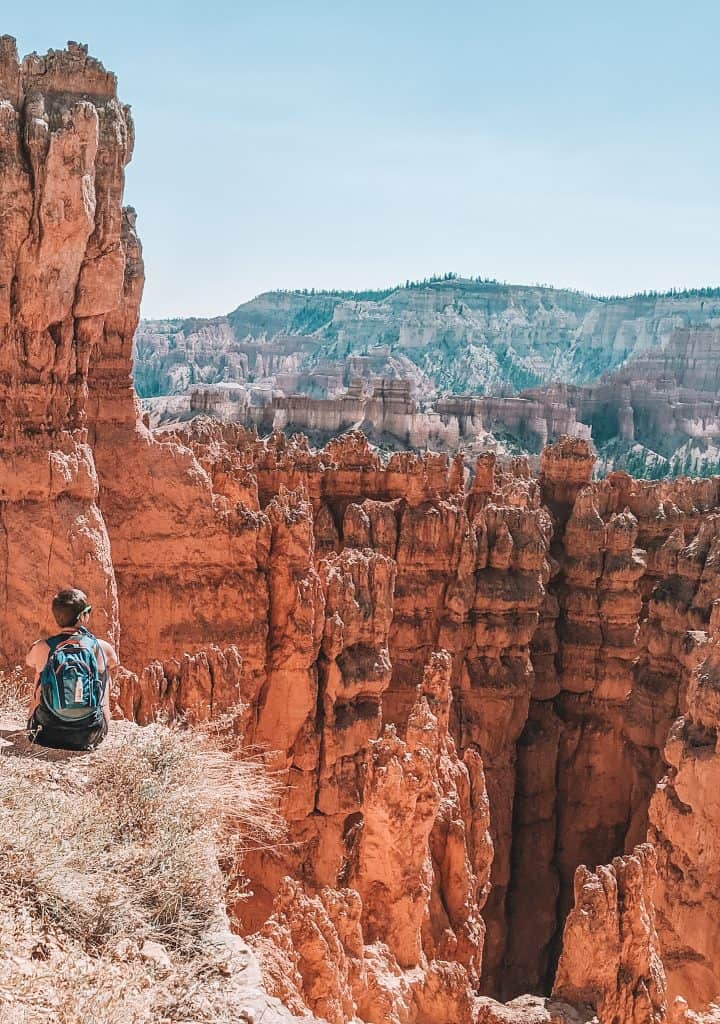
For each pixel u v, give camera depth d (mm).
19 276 20453
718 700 21984
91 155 20359
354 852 19188
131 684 21219
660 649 34125
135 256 24625
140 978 8742
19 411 20938
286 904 15805
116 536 24984
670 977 21844
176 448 25844
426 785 17953
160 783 11359
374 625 28531
